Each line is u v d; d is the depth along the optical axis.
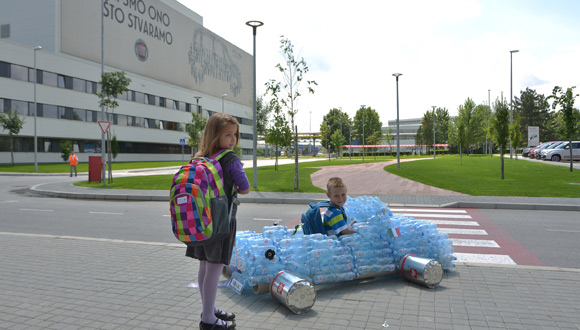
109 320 3.30
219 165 2.78
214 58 73.31
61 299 3.81
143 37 55.00
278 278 3.64
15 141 39.00
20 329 3.11
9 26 44.06
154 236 7.76
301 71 17.27
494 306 3.61
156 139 56.47
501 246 6.77
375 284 4.31
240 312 3.47
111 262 5.22
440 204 12.28
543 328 3.11
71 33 44.50
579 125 24.06
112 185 18.48
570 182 18.34
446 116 93.56
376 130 101.25
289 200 13.38
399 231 4.59
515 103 91.62
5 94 36.62
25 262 5.20
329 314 3.43
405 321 3.26
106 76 20.81
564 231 8.14
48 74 41.03
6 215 10.66
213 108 71.56
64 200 14.43
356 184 18.53
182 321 3.29
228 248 2.82
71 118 43.53
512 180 19.58
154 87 55.94
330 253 4.17
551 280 4.42
